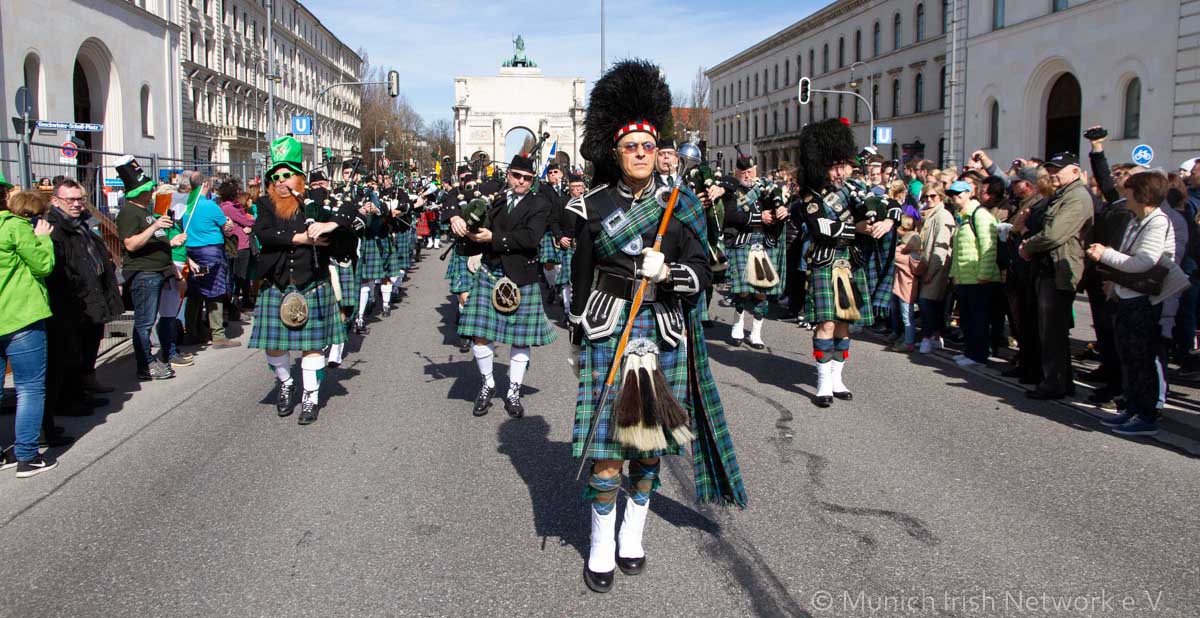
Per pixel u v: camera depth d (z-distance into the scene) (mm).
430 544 3889
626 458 3379
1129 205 5469
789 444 5352
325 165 11172
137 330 7414
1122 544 3789
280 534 4020
